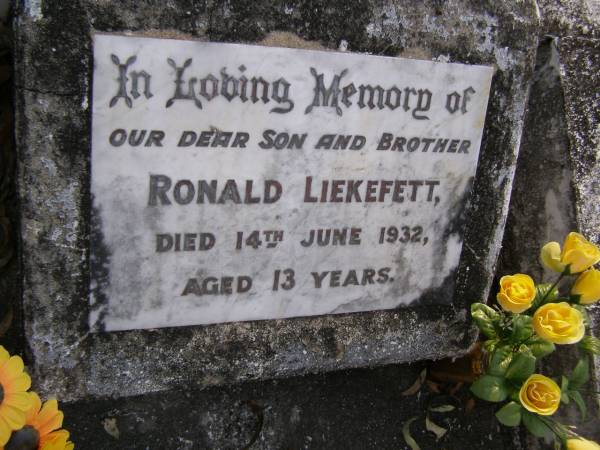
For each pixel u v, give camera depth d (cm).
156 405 72
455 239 73
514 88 70
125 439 70
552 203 80
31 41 51
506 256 86
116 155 56
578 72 80
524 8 69
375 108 64
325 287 68
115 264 59
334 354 70
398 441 82
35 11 51
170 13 54
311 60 60
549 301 70
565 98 79
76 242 57
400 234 69
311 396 78
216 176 60
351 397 80
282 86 59
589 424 77
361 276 69
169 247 60
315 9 59
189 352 64
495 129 71
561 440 70
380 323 72
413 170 68
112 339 61
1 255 66
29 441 51
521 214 84
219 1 56
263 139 60
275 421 76
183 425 73
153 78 55
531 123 82
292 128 61
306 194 64
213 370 65
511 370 67
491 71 68
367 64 62
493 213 74
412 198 69
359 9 61
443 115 67
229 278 63
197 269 62
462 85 67
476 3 66
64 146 55
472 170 71
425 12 64
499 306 86
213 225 61
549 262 68
